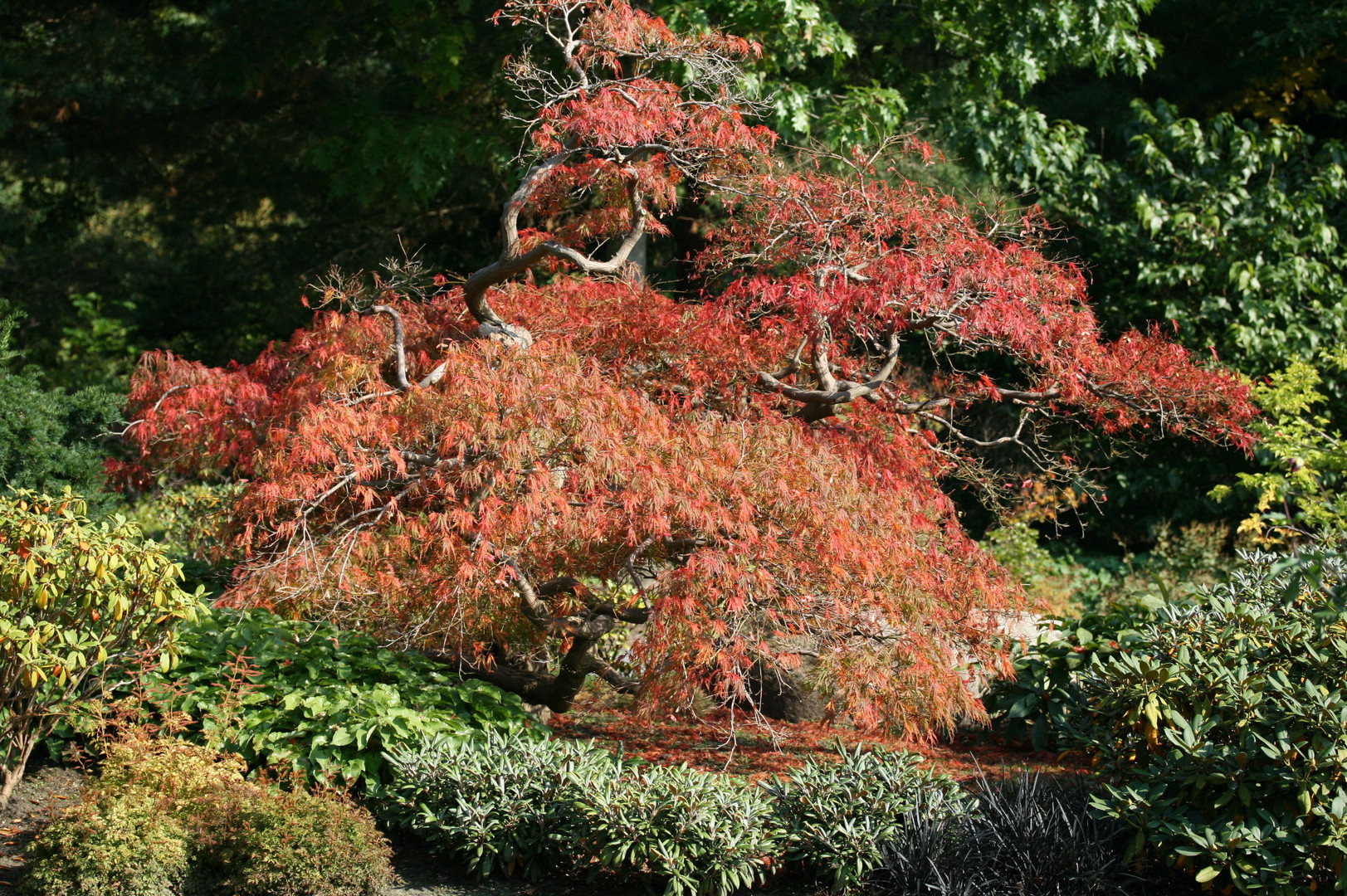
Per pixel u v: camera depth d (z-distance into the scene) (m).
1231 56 15.81
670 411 6.39
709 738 7.15
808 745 7.06
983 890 4.77
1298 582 4.94
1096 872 4.78
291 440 5.70
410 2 11.66
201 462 7.53
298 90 14.82
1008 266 6.72
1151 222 12.34
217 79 13.05
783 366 7.45
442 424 5.73
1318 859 4.57
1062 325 7.02
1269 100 15.73
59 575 4.86
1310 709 4.63
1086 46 12.71
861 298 6.27
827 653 5.77
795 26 11.12
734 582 5.43
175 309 17.88
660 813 4.92
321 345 6.79
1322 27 14.33
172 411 6.97
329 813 4.82
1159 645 5.58
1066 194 12.99
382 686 5.92
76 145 15.38
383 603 6.21
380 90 13.91
